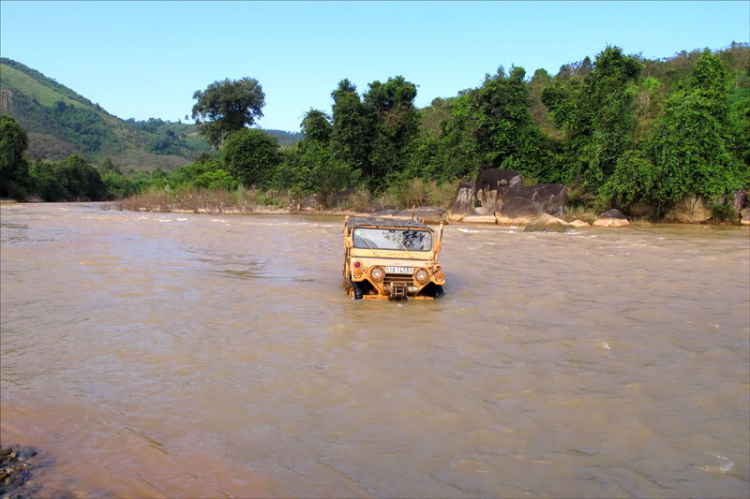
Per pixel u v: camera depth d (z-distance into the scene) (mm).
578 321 8227
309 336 7223
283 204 44781
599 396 5203
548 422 4613
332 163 45438
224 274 12297
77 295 9703
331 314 8531
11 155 65688
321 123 55062
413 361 6207
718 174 32844
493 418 4680
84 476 3777
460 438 4309
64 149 183375
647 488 3615
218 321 7973
